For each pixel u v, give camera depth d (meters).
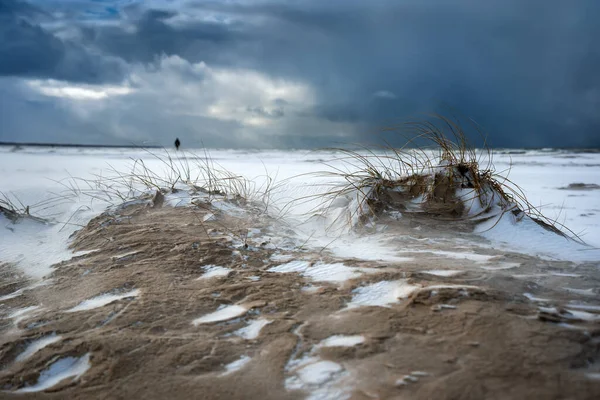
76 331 2.76
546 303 2.87
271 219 5.42
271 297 3.12
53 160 17.45
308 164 16.86
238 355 2.40
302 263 3.85
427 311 2.73
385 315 2.73
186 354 2.42
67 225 5.50
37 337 2.73
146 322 2.81
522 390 1.96
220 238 4.48
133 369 2.33
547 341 2.34
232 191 6.69
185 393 2.12
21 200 6.66
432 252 4.27
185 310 2.96
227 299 3.12
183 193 6.11
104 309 3.03
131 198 6.12
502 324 2.52
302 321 2.74
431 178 5.76
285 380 2.17
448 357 2.24
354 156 6.21
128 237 4.55
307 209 5.97
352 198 5.71
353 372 2.18
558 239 4.84
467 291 2.94
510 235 4.91
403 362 2.22
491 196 5.49
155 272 3.66
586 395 1.92
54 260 4.35
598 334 2.41
